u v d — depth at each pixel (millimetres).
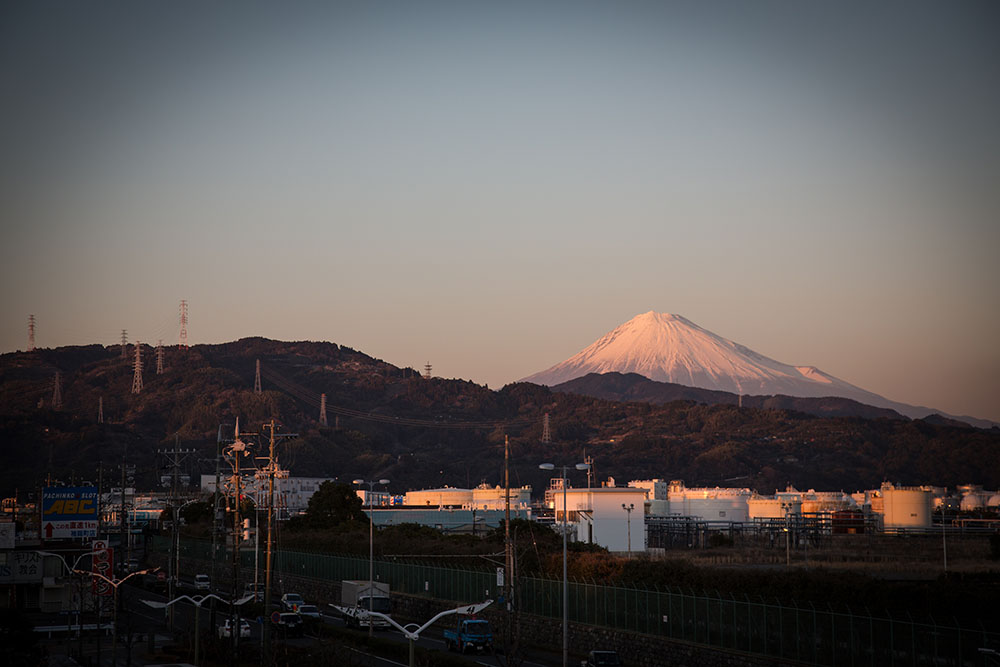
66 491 141250
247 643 102125
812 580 82562
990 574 108375
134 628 111562
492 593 104188
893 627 65250
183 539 192875
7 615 96000
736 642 76438
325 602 136375
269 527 88875
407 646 92562
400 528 172500
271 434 100062
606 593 90938
